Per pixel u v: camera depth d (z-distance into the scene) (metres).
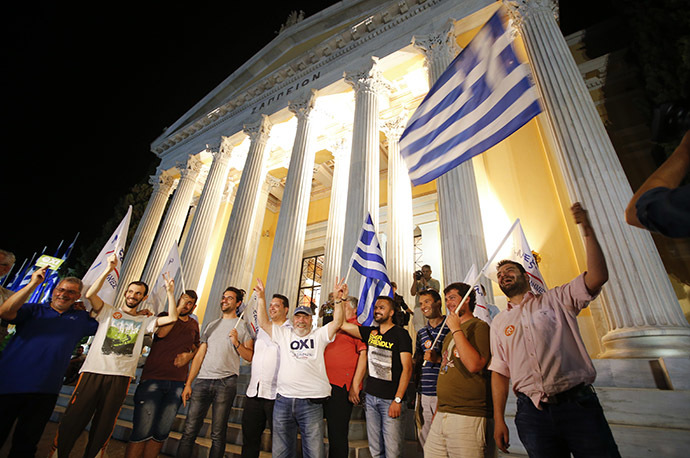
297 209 10.53
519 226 4.61
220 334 4.49
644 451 3.06
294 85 13.58
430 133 4.91
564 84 6.73
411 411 4.70
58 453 3.31
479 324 2.98
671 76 8.13
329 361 3.80
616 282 4.86
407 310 5.77
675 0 8.02
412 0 10.81
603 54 10.88
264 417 3.88
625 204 5.32
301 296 16.55
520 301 2.69
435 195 13.74
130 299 4.15
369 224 5.41
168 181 17.67
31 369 3.33
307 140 11.66
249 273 15.97
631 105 9.66
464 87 4.69
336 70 12.16
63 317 3.68
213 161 14.49
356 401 3.67
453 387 2.78
